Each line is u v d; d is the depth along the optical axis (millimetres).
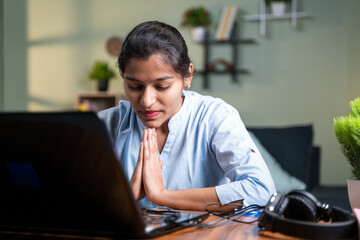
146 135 1153
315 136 4438
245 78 4625
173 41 1075
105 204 708
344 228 719
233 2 4648
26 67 5156
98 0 5008
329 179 4379
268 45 4555
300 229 728
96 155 677
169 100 1081
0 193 775
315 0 4410
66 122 685
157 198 1090
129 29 4953
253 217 958
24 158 719
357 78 4285
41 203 757
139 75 1035
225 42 4641
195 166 1311
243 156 1198
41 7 5117
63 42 5090
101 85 4773
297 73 4484
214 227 837
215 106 1339
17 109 5172
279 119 4539
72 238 762
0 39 5152
